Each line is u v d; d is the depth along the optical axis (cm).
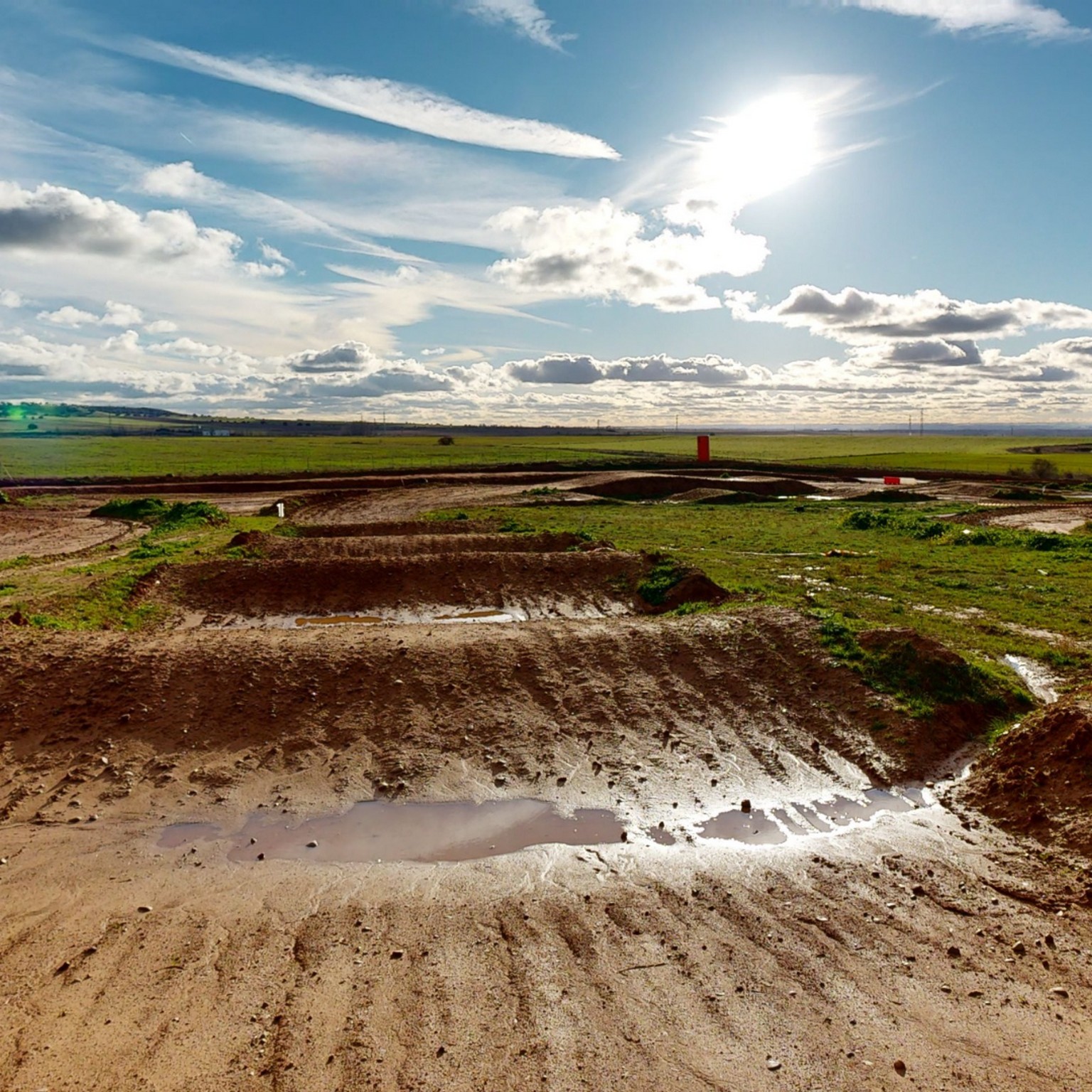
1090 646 1733
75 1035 636
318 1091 585
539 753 1209
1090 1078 608
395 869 920
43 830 991
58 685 1298
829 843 986
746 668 1471
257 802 1073
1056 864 920
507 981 716
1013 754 1134
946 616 2020
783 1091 594
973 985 721
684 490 6056
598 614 2200
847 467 8681
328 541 2956
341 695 1338
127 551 3009
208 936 781
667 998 696
